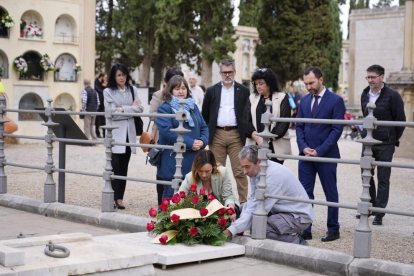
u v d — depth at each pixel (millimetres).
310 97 7770
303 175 7742
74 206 8562
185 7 35188
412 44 20172
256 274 5863
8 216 8688
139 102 9469
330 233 7496
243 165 6695
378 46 40562
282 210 6742
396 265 5555
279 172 6676
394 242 7430
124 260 5461
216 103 8695
